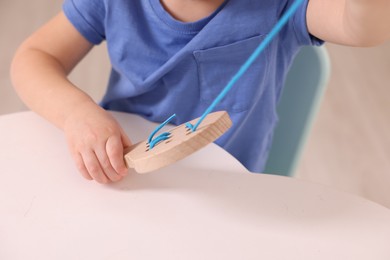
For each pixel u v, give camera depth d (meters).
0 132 0.64
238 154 0.81
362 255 0.47
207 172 0.58
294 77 0.86
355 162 1.51
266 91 0.76
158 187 0.56
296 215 0.52
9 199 0.53
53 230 0.49
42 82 0.70
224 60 0.71
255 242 0.48
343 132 1.62
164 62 0.73
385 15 0.50
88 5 0.74
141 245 0.48
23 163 0.59
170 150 0.46
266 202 0.53
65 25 0.77
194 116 0.75
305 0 0.67
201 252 0.47
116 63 0.76
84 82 1.62
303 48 0.84
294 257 0.47
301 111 0.88
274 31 0.46
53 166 0.59
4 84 1.58
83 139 0.59
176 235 0.49
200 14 0.70
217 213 0.52
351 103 1.75
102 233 0.49
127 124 0.71
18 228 0.49
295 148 0.90
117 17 0.73
